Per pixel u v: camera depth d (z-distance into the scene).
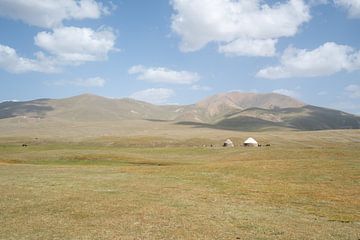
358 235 25.45
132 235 24.05
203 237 23.97
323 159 69.94
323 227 27.31
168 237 23.80
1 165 66.44
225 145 163.75
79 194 37.19
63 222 26.84
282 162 65.94
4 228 25.17
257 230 25.92
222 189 43.31
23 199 34.19
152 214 29.59
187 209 31.77
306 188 44.19
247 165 63.47
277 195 40.03
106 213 29.62
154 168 63.47
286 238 24.22
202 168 61.41
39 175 51.91
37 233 24.19
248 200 37.09
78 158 89.88
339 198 38.62
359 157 73.38
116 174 54.72
